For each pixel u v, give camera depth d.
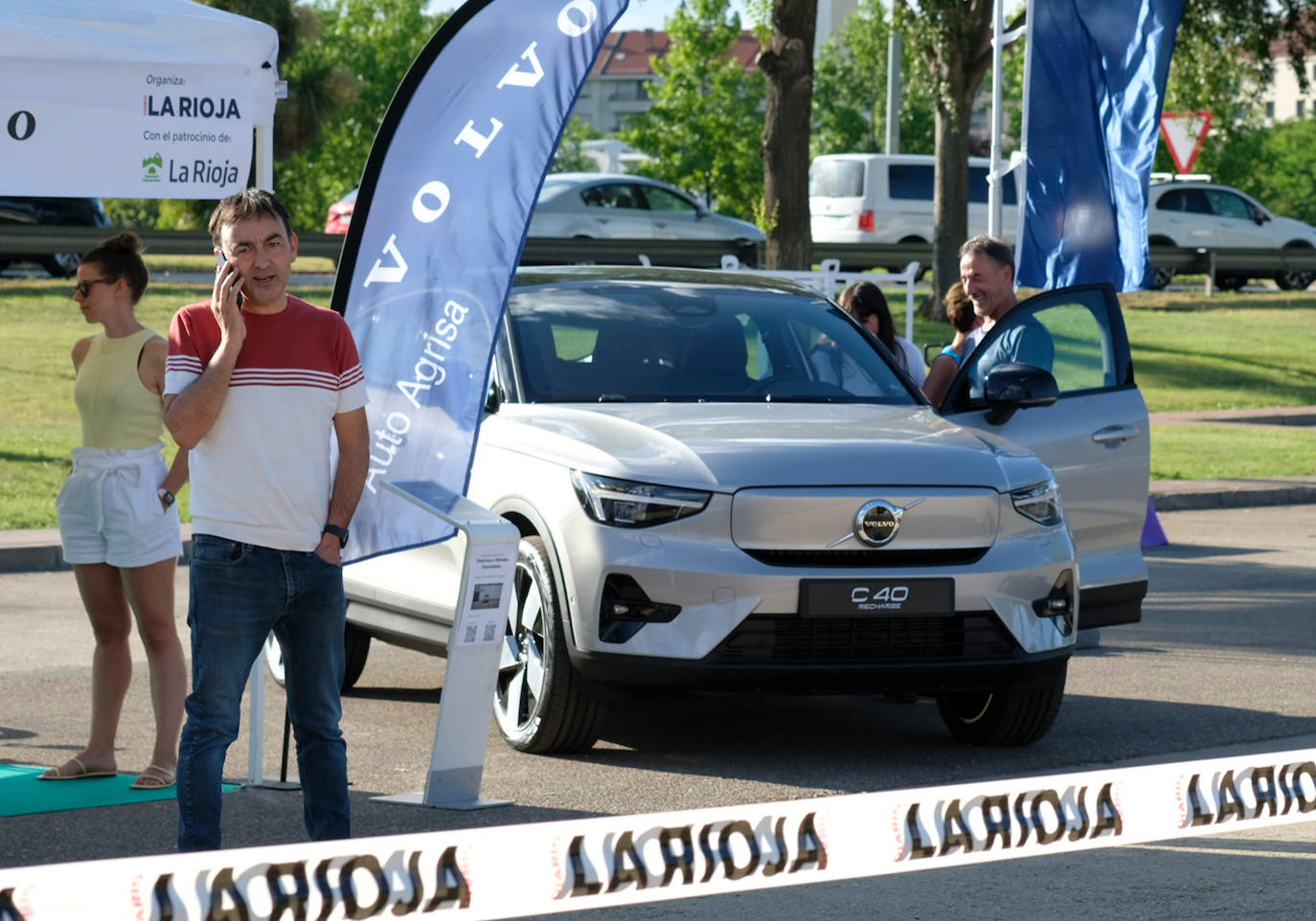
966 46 33.41
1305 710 9.23
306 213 74.69
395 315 6.94
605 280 9.47
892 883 6.12
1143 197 14.76
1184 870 6.28
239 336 5.58
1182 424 26.03
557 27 6.93
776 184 26.36
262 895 3.50
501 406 8.57
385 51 82.06
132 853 6.42
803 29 26.12
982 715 8.41
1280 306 37.88
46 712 9.09
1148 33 14.70
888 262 35.03
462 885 3.73
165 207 53.22
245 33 7.80
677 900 5.89
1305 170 113.88
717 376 8.85
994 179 17.50
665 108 67.12
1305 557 15.50
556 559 7.75
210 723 5.67
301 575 5.73
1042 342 9.55
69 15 7.41
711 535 7.53
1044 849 4.46
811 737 8.65
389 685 9.98
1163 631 11.83
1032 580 7.87
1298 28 36.16
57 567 14.48
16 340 25.38
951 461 7.92
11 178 7.39
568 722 7.86
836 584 7.52
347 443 5.84
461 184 6.94
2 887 3.19
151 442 7.42
